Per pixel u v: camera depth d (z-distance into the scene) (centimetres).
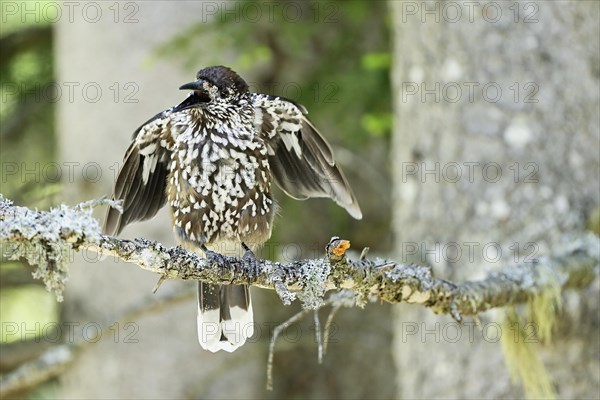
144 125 1081
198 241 1084
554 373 1096
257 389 1597
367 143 1664
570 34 1132
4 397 1272
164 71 1520
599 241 1099
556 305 1083
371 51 1644
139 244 771
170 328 1509
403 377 1198
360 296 902
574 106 1126
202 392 1546
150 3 1541
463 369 1129
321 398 1802
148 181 1130
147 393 1494
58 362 1248
